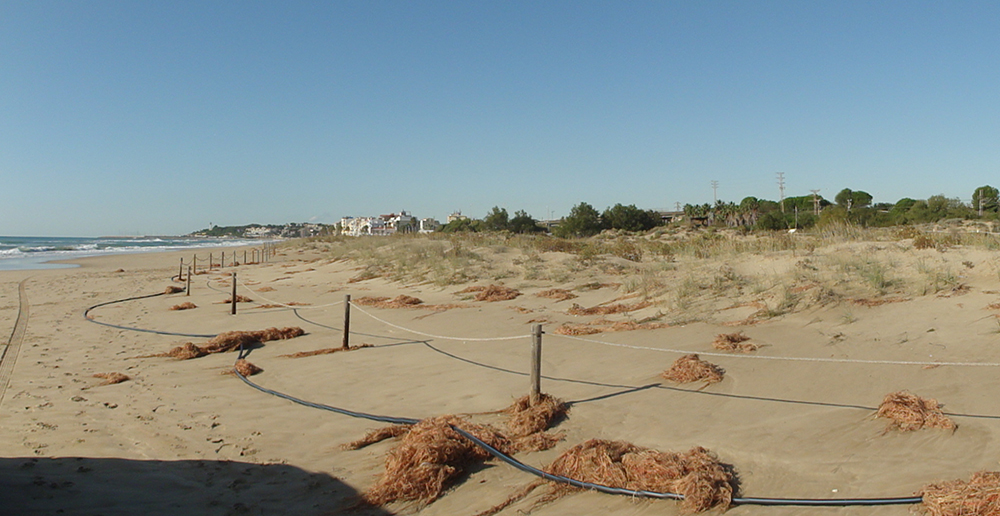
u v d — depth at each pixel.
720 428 6.12
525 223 69.44
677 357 8.74
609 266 19.78
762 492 4.79
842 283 11.64
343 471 5.81
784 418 6.23
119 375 9.40
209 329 14.18
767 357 7.81
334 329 13.41
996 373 6.71
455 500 5.12
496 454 5.77
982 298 9.53
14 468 5.89
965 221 36.25
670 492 4.79
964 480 4.57
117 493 5.34
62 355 11.29
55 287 25.05
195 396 8.42
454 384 8.42
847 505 4.49
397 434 6.63
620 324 11.29
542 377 8.42
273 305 17.98
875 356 7.81
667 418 6.52
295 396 8.29
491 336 11.48
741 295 12.26
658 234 47.81
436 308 15.12
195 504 5.15
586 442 5.63
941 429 5.52
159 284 26.39
